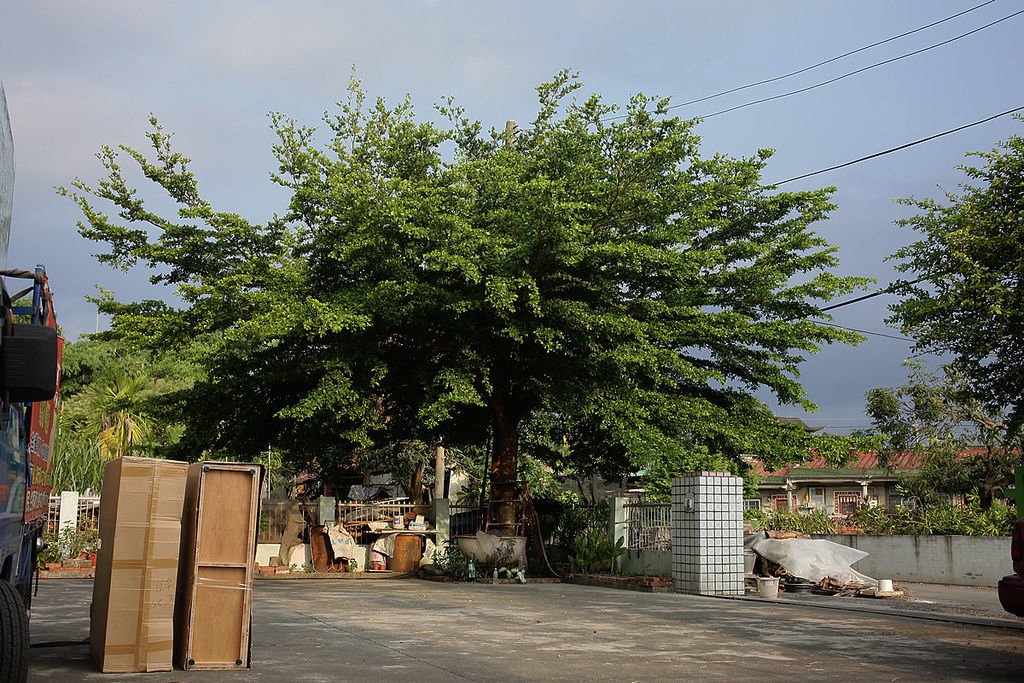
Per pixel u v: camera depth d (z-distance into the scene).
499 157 19.23
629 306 19.94
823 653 9.07
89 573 19.61
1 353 5.20
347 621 11.31
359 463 28.56
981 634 10.75
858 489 41.00
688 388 22.12
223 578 7.80
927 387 30.14
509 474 21.56
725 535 16.59
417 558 21.91
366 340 18.52
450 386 18.11
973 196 15.64
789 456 21.17
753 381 22.12
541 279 18.77
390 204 17.30
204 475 7.89
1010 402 15.30
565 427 21.95
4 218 5.56
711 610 13.20
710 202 20.03
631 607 13.54
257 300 18.09
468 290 18.34
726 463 20.22
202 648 7.67
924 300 15.51
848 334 20.52
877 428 30.73
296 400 20.45
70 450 27.42
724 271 21.14
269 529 22.48
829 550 17.47
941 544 21.39
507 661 8.31
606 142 20.39
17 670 5.69
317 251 19.73
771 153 21.86
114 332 19.62
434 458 30.44
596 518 20.78
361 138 22.33
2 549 5.69
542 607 13.39
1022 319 14.45
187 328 19.14
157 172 19.20
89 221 18.73
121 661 7.45
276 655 8.49
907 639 10.20
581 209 18.52
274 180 20.17
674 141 20.44
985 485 28.64
